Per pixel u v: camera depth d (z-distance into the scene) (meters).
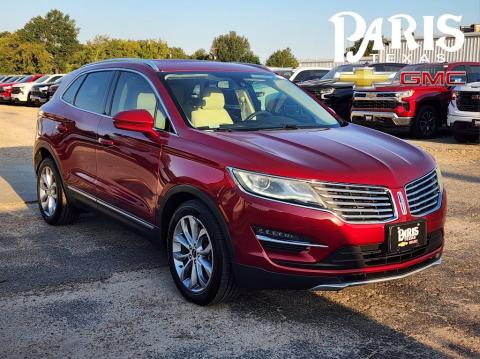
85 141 5.41
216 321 3.88
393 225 3.72
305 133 4.46
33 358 3.38
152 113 4.72
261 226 3.65
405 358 3.39
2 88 30.16
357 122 14.91
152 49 68.50
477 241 5.70
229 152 3.91
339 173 3.68
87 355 3.42
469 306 4.14
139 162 4.62
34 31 78.12
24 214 6.76
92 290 4.40
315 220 3.58
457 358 3.39
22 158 11.07
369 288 4.46
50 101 6.40
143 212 4.63
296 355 3.42
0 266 4.93
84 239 5.76
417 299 4.26
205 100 4.70
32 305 4.11
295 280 3.64
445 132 15.70
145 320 3.89
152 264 5.02
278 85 5.41
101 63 5.81
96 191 5.30
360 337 3.65
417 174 3.99
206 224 3.93
